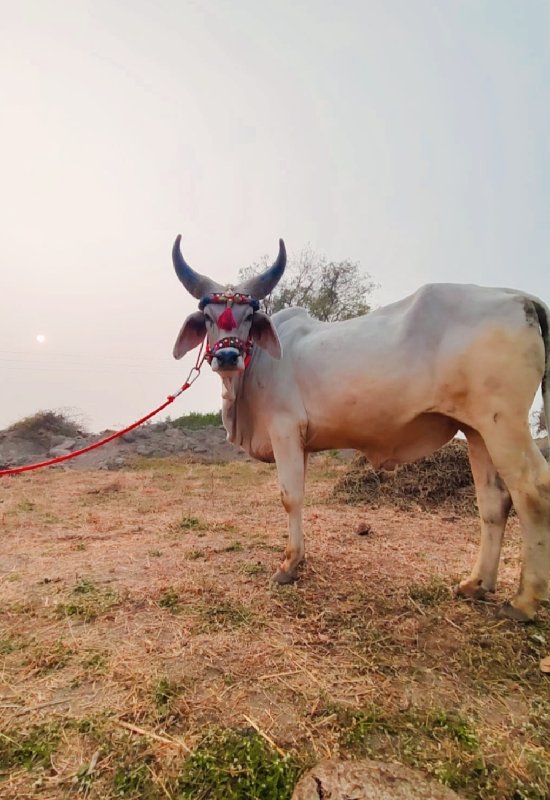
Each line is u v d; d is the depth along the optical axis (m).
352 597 3.15
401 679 2.23
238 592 3.24
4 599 3.18
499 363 2.65
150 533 4.95
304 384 3.33
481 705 2.05
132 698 2.07
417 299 3.00
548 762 1.70
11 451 15.64
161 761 1.71
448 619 2.83
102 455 14.34
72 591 3.29
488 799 1.54
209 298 3.23
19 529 5.23
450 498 6.17
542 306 2.84
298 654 2.43
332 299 24.11
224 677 2.22
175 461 13.12
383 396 2.99
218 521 5.40
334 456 12.62
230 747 1.76
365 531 4.82
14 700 2.07
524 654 2.46
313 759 1.71
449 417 2.96
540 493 2.65
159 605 3.03
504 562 3.87
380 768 1.58
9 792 1.58
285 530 5.00
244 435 3.77
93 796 1.57
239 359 3.08
